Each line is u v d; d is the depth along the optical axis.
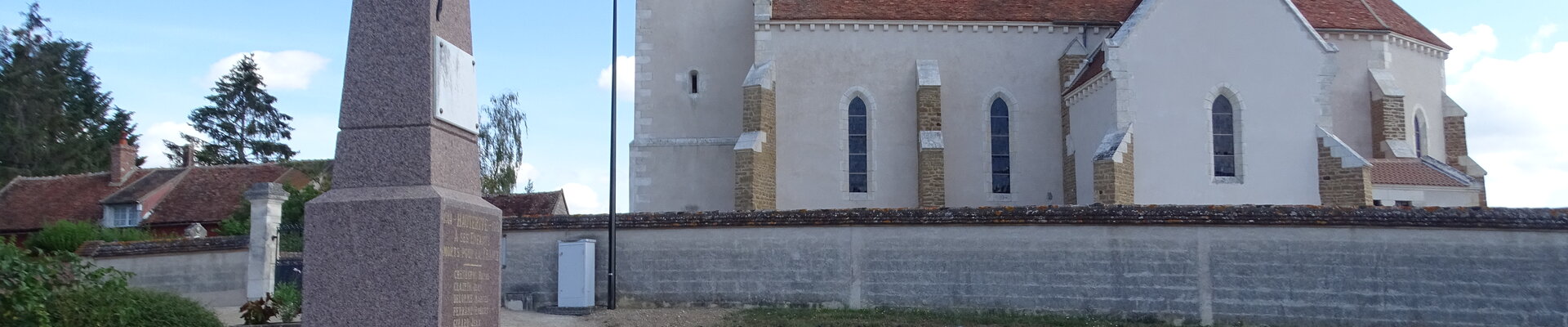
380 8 12.09
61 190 50.16
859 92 35.12
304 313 11.63
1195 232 20.61
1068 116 34.47
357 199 11.66
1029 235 21.59
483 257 12.46
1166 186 30.27
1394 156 33.56
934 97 33.97
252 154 76.62
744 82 34.91
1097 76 31.45
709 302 23.14
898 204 34.75
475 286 12.22
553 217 24.44
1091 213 21.20
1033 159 35.12
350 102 12.01
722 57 36.69
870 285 22.34
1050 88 35.44
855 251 22.53
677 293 23.38
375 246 11.55
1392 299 19.53
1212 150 30.69
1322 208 20.27
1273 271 20.14
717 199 35.81
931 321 20.61
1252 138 30.77
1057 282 21.28
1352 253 19.84
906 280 22.17
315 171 52.06
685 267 23.42
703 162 36.09
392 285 11.45
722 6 36.94
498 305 12.78
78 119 69.25
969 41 35.50
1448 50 37.75
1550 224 18.77
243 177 49.62
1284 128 30.84
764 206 33.47
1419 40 36.62
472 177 12.72
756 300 22.89
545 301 24.03
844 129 34.97
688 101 36.50
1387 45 35.50
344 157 11.95
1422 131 36.59
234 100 77.50
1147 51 30.77
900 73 35.25
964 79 35.34
